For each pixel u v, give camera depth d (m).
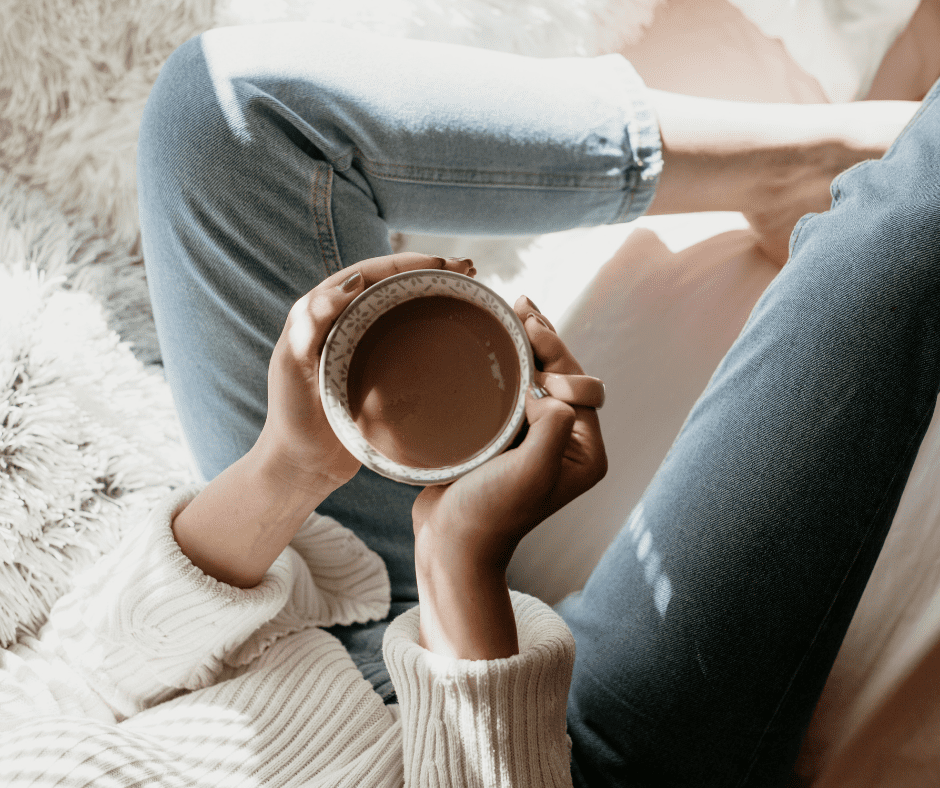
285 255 0.83
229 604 0.72
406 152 0.82
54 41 1.04
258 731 0.70
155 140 0.80
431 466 0.55
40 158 1.08
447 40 1.15
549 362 0.59
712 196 1.01
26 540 0.87
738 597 0.70
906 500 0.92
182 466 1.02
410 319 0.57
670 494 0.75
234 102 0.78
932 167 0.69
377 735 0.72
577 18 1.25
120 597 0.72
